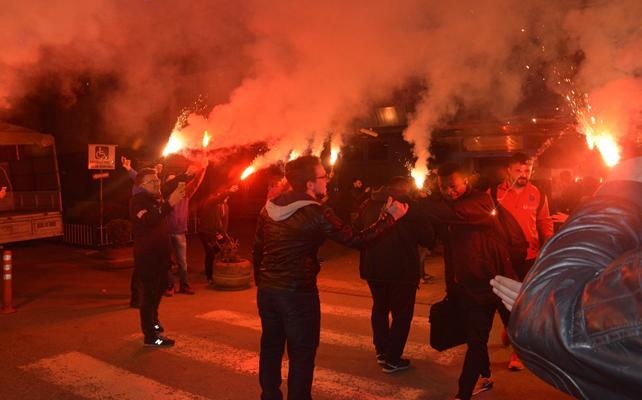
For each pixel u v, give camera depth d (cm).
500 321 699
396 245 515
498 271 426
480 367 430
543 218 513
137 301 793
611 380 90
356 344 621
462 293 434
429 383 509
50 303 824
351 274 1043
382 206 529
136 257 600
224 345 619
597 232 105
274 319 389
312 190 399
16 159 1185
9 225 1034
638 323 87
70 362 565
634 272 91
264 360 398
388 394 484
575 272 100
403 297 522
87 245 1385
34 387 502
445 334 457
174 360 571
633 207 108
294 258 375
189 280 991
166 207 582
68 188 1608
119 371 541
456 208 429
